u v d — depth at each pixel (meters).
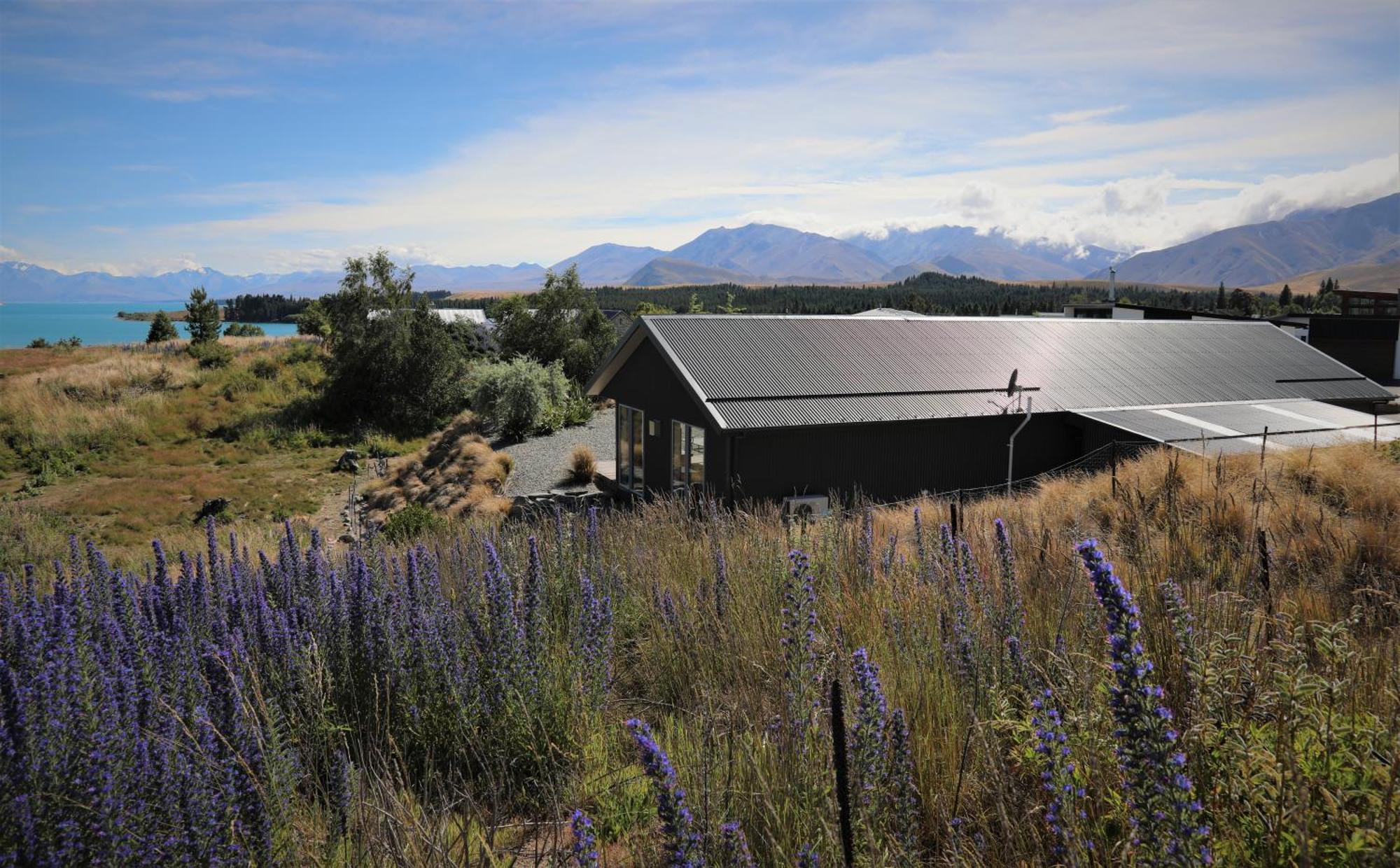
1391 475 9.12
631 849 2.75
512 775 3.43
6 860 2.28
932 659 3.66
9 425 34.72
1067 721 2.43
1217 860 1.99
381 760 3.31
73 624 3.32
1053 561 4.80
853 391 19.89
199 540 17.30
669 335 20.94
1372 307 52.66
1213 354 26.02
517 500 21.28
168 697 3.24
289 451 34.53
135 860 2.46
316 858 2.72
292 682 3.76
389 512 22.14
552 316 46.47
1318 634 3.10
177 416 38.16
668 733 3.49
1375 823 1.85
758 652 4.17
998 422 20.48
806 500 17.50
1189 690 2.60
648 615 5.28
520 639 3.79
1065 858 2.08
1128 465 12.99
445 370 40.19
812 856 2.16
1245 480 8.97
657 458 22.14
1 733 2.40
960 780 2.50
